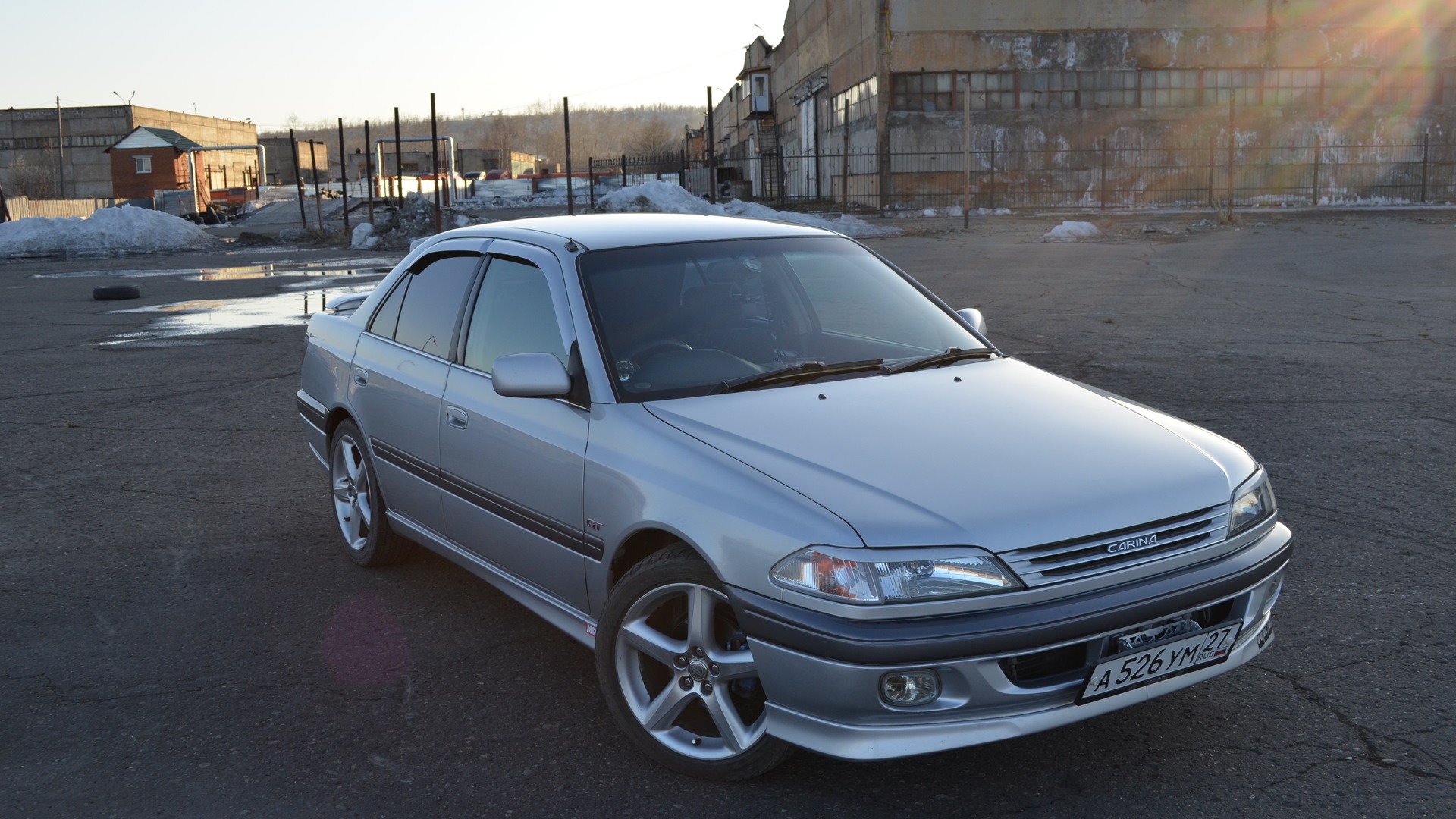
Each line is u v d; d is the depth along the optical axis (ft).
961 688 8.42
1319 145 137.28
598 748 10.50
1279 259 62.13
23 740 10.93
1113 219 114.73
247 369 33.40
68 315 50.39
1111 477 9.31
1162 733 10.43
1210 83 141.90
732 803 9.42
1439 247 68.54
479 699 11.61
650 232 13.06
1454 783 9.38
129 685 12.14
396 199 155.12
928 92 139.33
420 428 13.51
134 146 268.62
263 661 12.69
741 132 257.34
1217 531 9.40
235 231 163.63
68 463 22.26
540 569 11.55
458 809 9.47
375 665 12.53
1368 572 14.35
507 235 13.50
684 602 10.14
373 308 15.65
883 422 10.17
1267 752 10.01
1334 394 25.29
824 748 8.64
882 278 13.91
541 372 10.75
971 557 8.42
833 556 8.43
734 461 9.49
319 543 17.07
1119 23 139.44
